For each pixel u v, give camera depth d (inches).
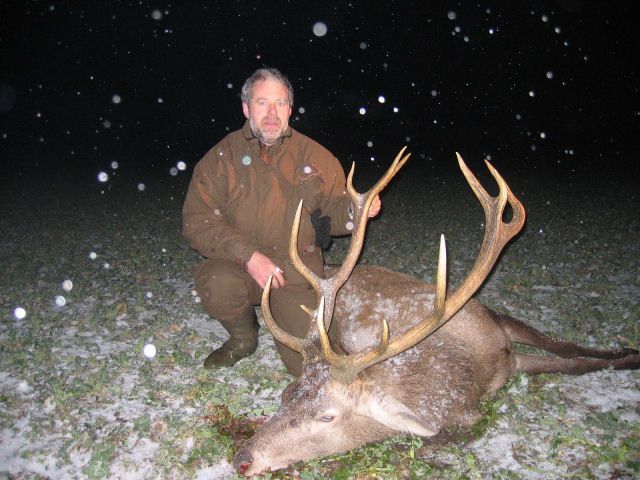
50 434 61.4
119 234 164.6
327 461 56.5
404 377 60.2
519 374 70.6
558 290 106.3
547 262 126.3
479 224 176.9
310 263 71.7
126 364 76.6
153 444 59.7
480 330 66.6
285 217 69.2
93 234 167.0
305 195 68.8
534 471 54.7
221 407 65.9
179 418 63.8
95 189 268.8
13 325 92.4
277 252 70.7
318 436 54.8
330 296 61.9
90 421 63.8
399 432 58.1
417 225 177.2
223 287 70.8
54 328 90.4
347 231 70.3
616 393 67.7
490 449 57.9
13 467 56.5
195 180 70.5
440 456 57.0
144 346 83.3
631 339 82.3
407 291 70.2
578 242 145.9
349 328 71.5
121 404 67.2
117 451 58.6
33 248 148.2
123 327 91.6
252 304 75.4
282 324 73.3
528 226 169.5
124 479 55.0
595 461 55.1
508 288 107.3
